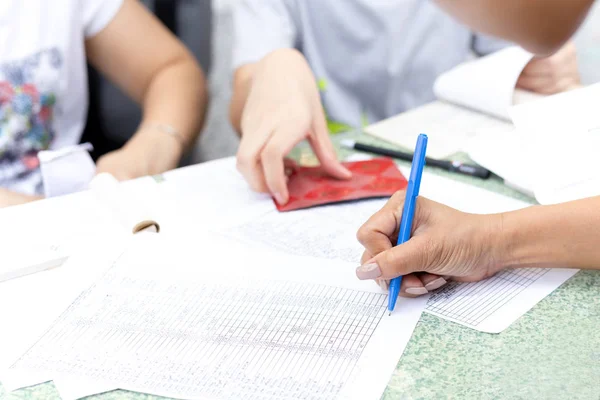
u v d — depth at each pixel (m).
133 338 0.51
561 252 0.55
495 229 0.55
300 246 0.63
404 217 0.55
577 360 0.47
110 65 1.18
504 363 0.47
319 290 0.55
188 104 1.13
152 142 1.04
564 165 0.67
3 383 0.47
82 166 0.85
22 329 0.52
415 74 1.23
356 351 0.48
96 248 0.63
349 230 0.66
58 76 1.05
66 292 0.57
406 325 0.51
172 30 1.28
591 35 0.97
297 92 0.78
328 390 0.45
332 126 1.23
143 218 0.67
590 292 0.55
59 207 0.72
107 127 1.28
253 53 1.09
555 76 0.88
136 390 0.45
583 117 0.71
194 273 0.58
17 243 0.65
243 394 0.44
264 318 0.52
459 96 0.94
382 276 0.53
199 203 0.73
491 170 0.76
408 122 0.92
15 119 1.01
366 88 1.25
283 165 0.73
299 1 1.18
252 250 0.62
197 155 1.44
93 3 1.11
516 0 0.23
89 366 0.48
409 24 1.18
